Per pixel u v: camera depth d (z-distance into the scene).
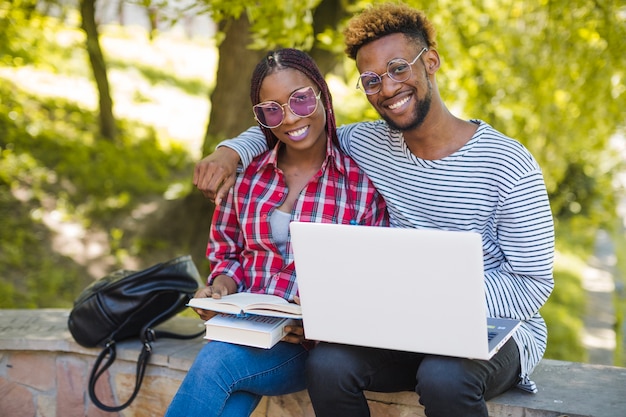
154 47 14.38
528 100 5.90
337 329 2.13
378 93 2.38
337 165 2.56
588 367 2.67
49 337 3.04
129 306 2.87
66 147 8.49
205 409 2.25
